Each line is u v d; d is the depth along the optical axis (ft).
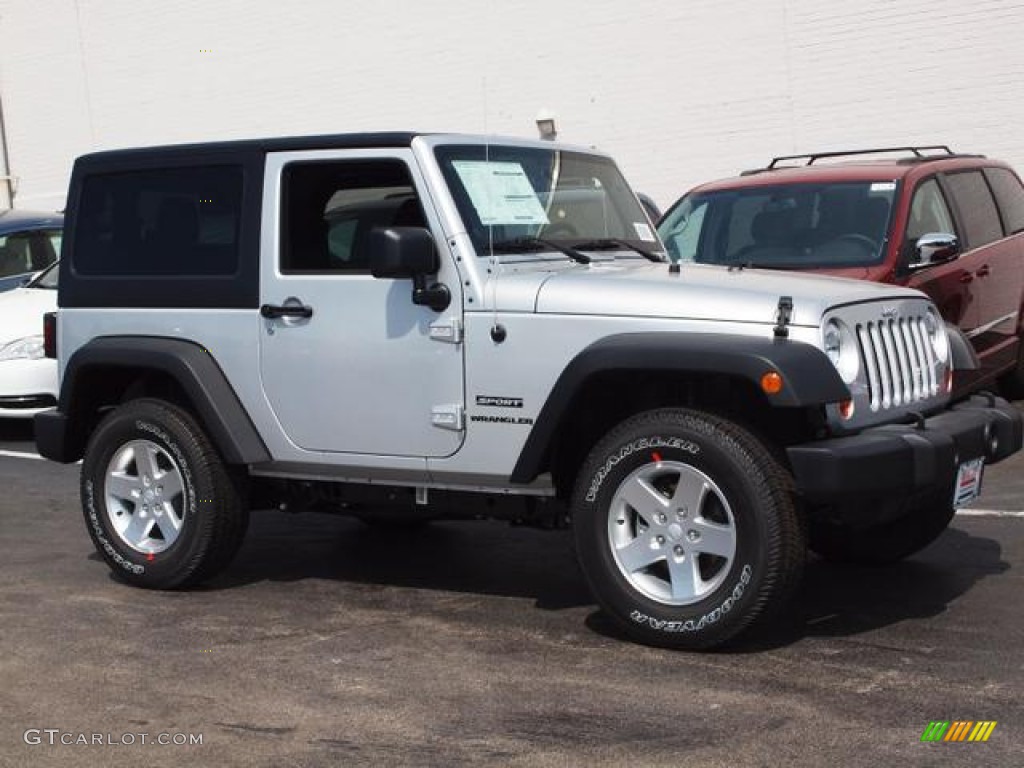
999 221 32.63
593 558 17.72
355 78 67.72
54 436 22.25
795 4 55.26
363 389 19.58
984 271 30.71
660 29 58.75
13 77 81.30
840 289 18.12
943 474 17.44
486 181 19.62
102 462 21.44
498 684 16.38
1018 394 34.88
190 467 20.65
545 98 62.13
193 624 19.30
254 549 24.00
